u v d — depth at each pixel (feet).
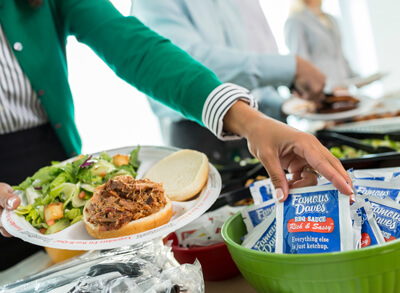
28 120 4.21
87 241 2.35
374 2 12.70
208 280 2.67
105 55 3.66
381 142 4.99
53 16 4.18
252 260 1.93
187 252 2.57
